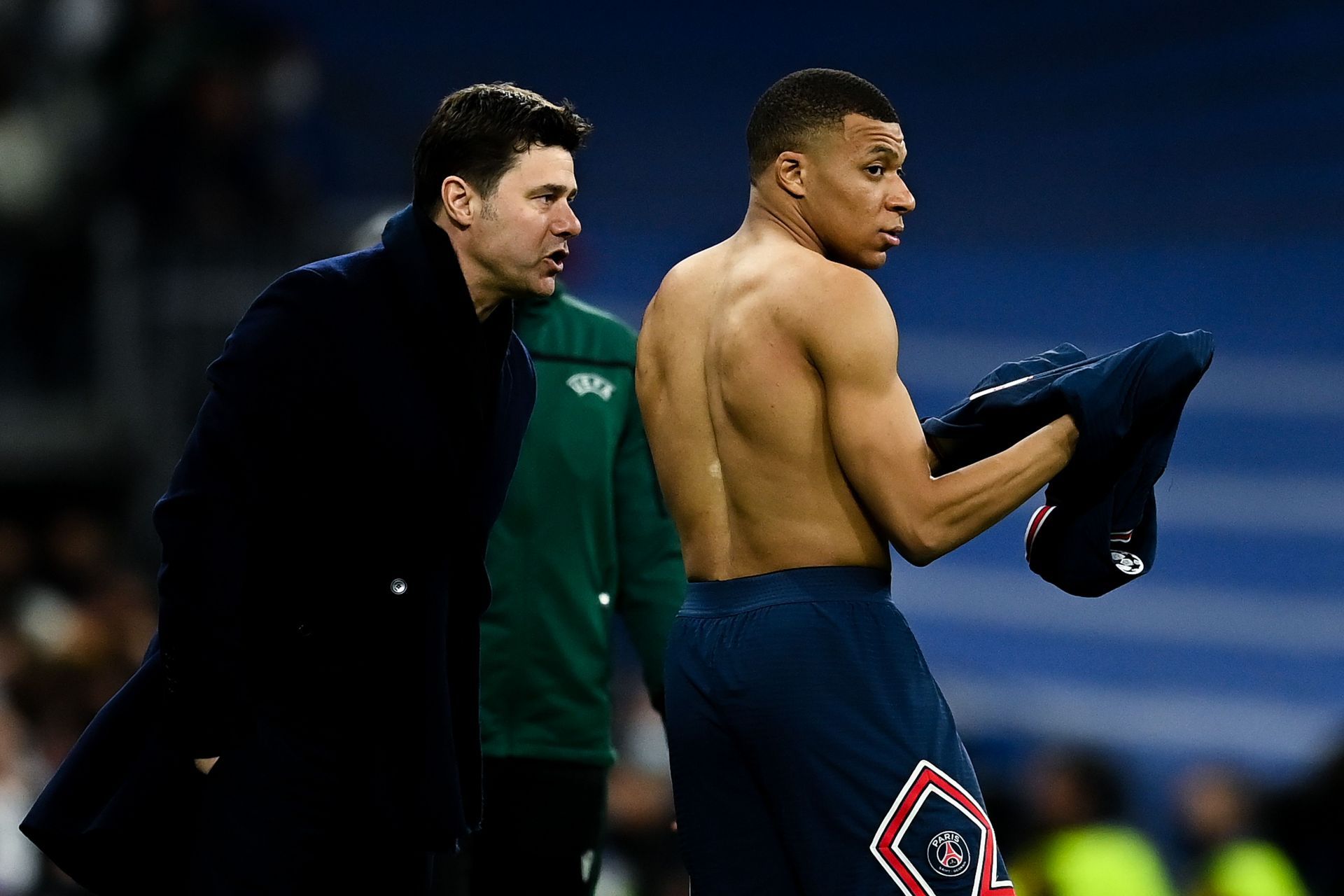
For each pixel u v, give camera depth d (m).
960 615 40.38
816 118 11.22
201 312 34.91
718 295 11.52
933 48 45.66
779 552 11.01
